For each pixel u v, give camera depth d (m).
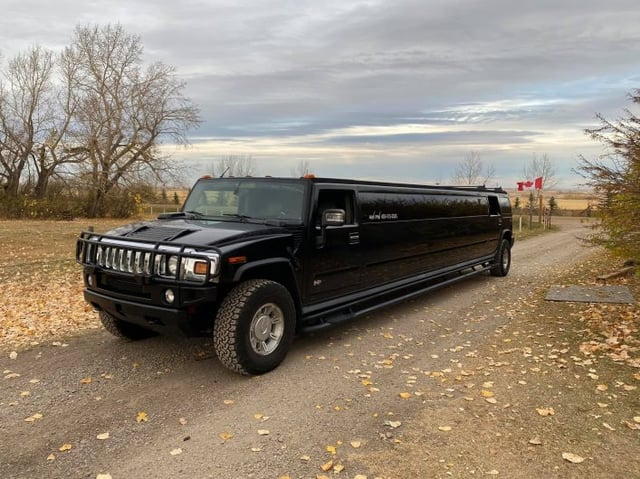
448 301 9.01
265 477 3.36
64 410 4.34
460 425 4.07
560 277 11.63
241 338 4.84
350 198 6.54
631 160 6.27
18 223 25.44
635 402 4.46
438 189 9.00
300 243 5.62
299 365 5.48
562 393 4.69
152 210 40.09
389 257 7.32
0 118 35.12
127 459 3.57
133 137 35.75
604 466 3.48
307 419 4.18
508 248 12.28
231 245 4.86
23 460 3.55
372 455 3.62
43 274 10.77
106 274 5.18
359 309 6.82
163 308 4.74
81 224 25.75
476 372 5.30
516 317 7.70
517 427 4.04
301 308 5.69
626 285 9.94
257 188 6.17
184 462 3.53
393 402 4.53
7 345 6.05
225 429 4.01
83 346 6.04
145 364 5.45
